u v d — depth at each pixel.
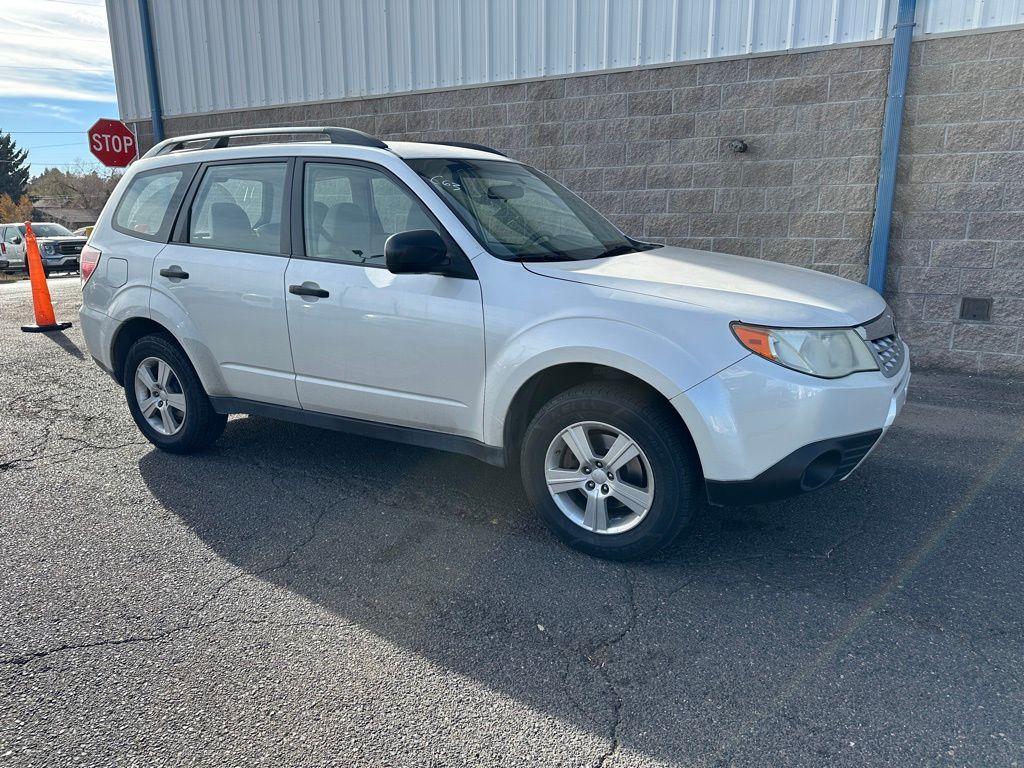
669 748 2.35
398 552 3.61
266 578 3.37
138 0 10.91
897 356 3.59
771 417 3.09
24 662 2.76
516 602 3.17
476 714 2.50
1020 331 6.71
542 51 8.30
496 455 3.70
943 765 2.25
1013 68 6.36
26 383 6.77
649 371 3.20
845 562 3.49
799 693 2.59
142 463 4.77
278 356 4.27
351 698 2.58
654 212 8.05
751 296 3.29
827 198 7.25
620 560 3.49
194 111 11.02
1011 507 4.07
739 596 3.21
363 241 3.98
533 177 4.63
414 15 8.98
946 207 6.79
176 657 2.79
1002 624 2.99
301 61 9.93
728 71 7.45
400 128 9.41
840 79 7.00
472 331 3.61
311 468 4.67
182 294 4.55
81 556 3.56
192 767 2.27
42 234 23.50
